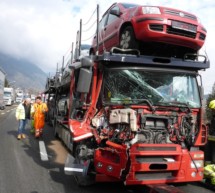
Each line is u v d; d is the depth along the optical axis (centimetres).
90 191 643
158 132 619
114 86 641
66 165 639
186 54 695
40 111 1340
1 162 859
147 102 623
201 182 732
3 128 1658
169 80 661
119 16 815
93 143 650
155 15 666
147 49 712
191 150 637
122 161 570
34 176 739
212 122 773
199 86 683
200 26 696
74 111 775
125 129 601
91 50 1044
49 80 1891
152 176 590
